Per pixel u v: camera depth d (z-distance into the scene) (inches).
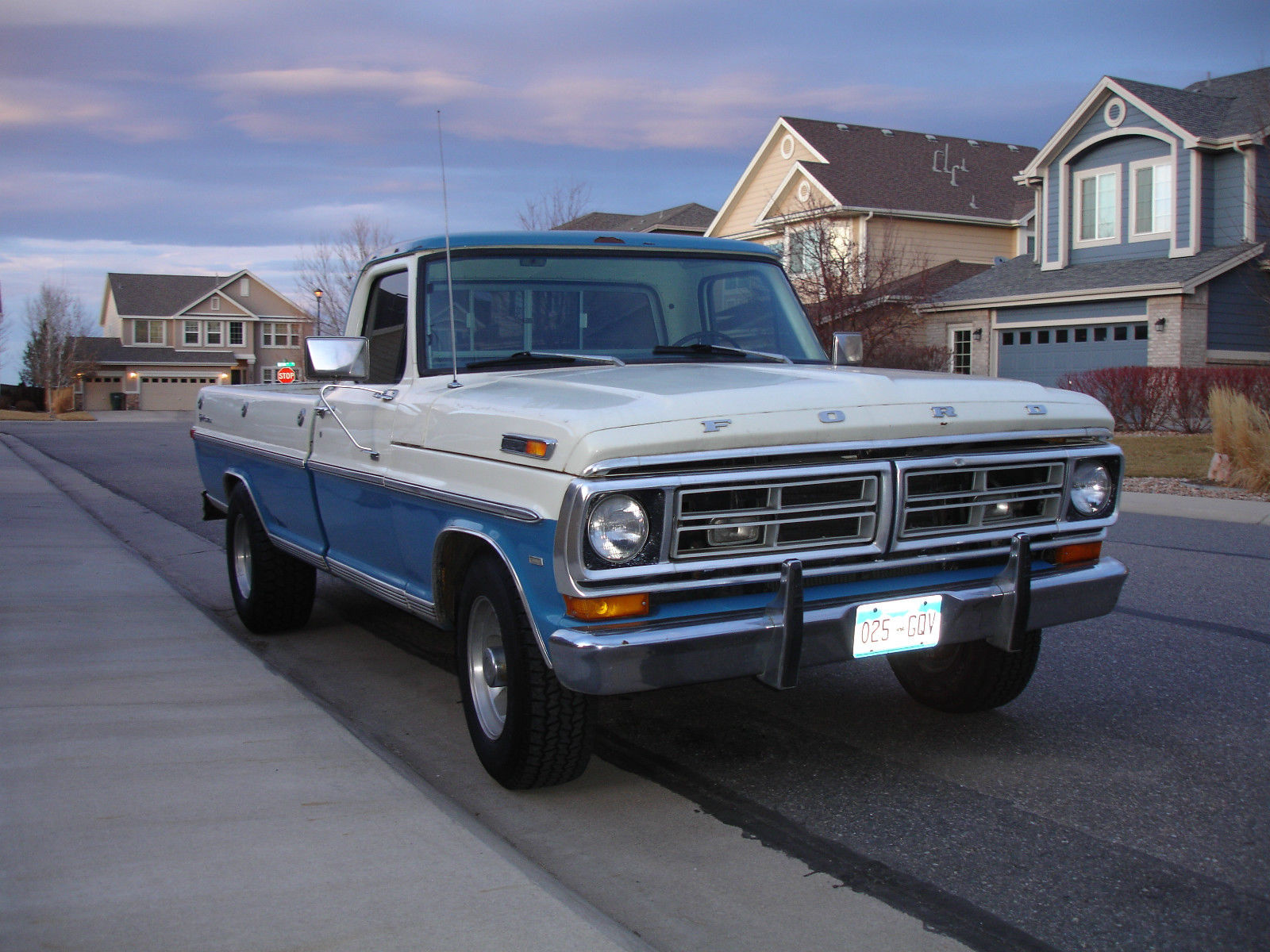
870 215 1122.0
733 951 112.2
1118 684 208.2
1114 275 900.0
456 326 182.1
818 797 154.8
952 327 1042.7
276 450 228.8
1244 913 120.6
